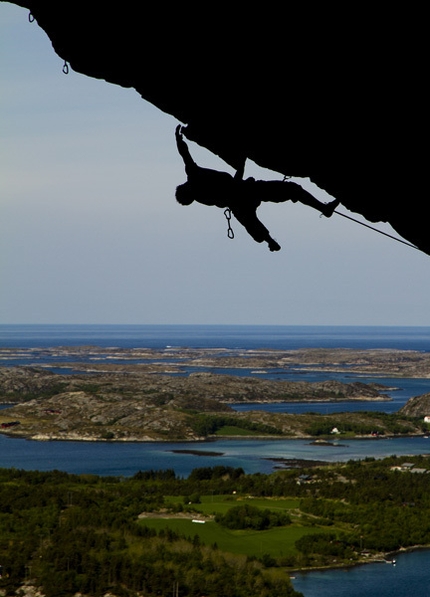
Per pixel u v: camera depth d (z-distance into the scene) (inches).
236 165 623.2
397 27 533.0
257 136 603.5
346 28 539.5
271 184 614.2
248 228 624.7
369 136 583.2
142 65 589.0
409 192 605.0
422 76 551.5
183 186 620.4
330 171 611.5
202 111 603.8
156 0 552.7
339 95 569.0
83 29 577.9
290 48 555.2
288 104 580.7
